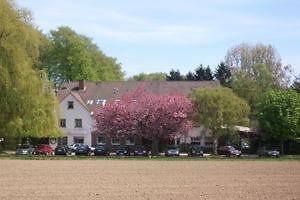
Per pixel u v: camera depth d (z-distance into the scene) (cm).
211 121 7775
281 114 8244
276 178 3981
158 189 3152
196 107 7825
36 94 6353
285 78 11288
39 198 2695
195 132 9056
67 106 9588
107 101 9825
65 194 2867
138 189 3139
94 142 9444
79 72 11088
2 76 6059
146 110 7750
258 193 3000
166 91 10019
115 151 8769
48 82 6750
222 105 7756
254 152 8812
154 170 4681
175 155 7625
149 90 10075
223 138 8844
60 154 7662
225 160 6494
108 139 9250
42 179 3706
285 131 8269
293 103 8331
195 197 2800
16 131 6406
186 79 14188
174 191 3056
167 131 7812
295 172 4578
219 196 2852
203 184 3478
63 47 11056
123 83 10362
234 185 3434
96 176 4000
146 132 7812
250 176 4144
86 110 9525
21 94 6206
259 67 11244
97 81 10612
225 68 12588
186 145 8819
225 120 7812
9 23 6206
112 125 7938
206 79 13950
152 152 7919
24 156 6769
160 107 7738
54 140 9375
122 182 3550
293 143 8725
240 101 8031
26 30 6328
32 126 6494
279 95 8400
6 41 6172
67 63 11025
